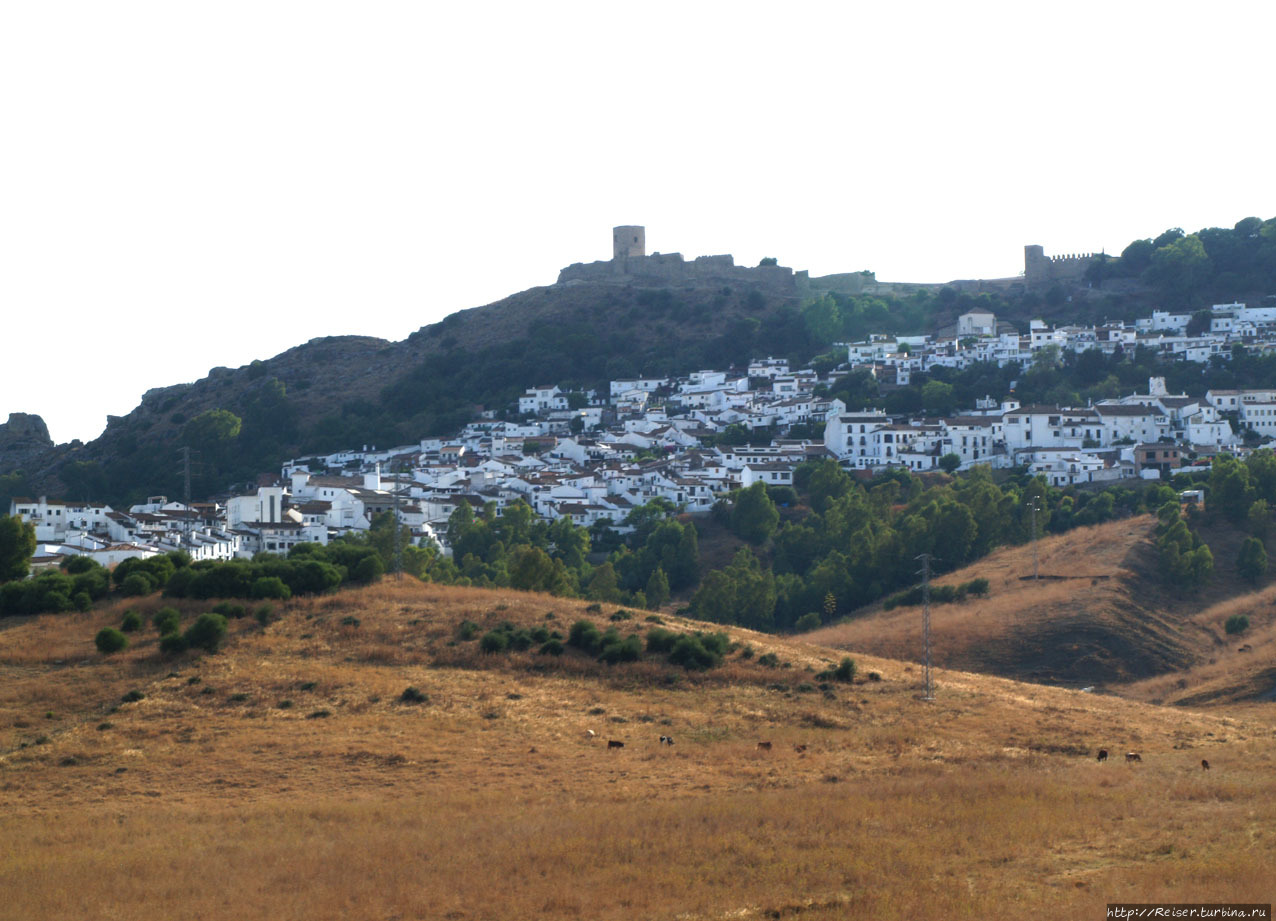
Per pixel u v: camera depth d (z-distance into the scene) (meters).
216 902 84.31
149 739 130.25
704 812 102.00
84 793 114.81
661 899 82.50
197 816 106.69
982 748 129.12
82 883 88.75
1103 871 85.62
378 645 163.00
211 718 136.25
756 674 156.00
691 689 151.38
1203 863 85.56
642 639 166.38
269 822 104.06
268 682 147.38
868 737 133.62
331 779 117.88
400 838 96.94
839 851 91.31
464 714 138.38
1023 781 110.50
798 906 80.38
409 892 84.75
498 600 185.75
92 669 153.25
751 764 122.00
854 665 159.38
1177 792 105.94
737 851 92.06
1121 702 156.50
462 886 85.75
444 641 164.75
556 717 138.75
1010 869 87.06
